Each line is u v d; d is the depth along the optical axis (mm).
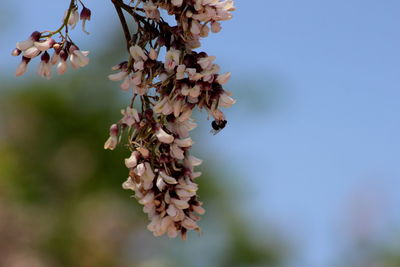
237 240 13664
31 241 13422
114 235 13812
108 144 4145
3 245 13203
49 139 13695
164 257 13992
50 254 13523
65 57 4223
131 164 4055
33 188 13555
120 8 4086
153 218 4133
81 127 13562
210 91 3900
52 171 13633
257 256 13719
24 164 13625
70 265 13633
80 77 13719
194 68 3887
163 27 3988
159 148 4082
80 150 13609
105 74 13875
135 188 4148
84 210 13727
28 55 4203
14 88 13711
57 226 13516
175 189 4086
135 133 4141
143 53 3953
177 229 4141
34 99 13492
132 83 4027
